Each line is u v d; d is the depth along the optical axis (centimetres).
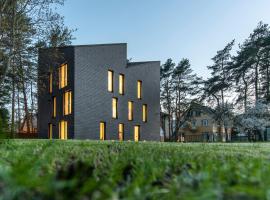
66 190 75
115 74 3362
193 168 175
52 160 221
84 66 3006
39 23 1936
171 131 6362
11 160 227
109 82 3309
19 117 4238
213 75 5809
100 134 3127
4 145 468
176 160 233
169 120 6256
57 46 2066
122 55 3456
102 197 77
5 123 489
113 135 3247
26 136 3516
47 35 1964
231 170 141
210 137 6694
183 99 6078
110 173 159
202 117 6844
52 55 2156
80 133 2898
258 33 5300
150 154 316
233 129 5481
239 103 5450
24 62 2055
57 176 105
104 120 3155
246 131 5159
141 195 98
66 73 3038
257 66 5341
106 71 3244
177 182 119
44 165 178
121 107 3400
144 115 3794
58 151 377
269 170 135
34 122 5150
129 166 179
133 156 277
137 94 3678
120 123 3375
